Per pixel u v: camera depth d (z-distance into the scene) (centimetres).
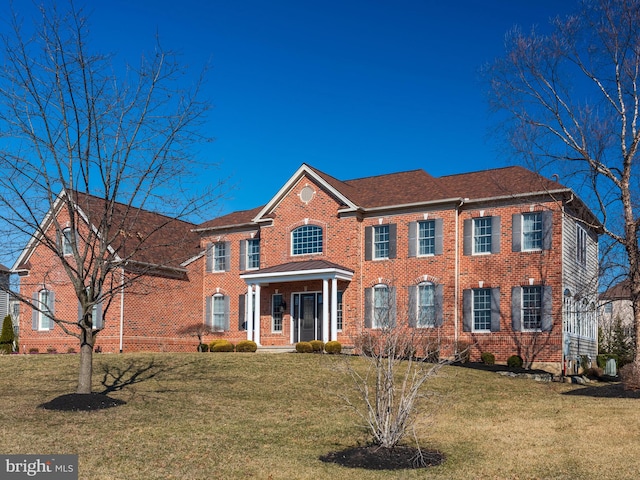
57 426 1438
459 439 1375
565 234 2911
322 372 2286
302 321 3378
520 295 2886
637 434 1373
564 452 1234
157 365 2356
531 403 1894
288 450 1286
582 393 2173
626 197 2556
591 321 3381
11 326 3797
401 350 1297
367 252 3256
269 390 1986
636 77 2553
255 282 3281
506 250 2948
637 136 2527
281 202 3500
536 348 2825
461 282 3034
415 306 3000
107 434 1384
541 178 2989
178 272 3566
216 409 1706
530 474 1083
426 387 2047
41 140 1602
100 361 2430
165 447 1295
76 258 1686
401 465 1150
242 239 3678
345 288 3247
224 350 3288
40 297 3491
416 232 3133
